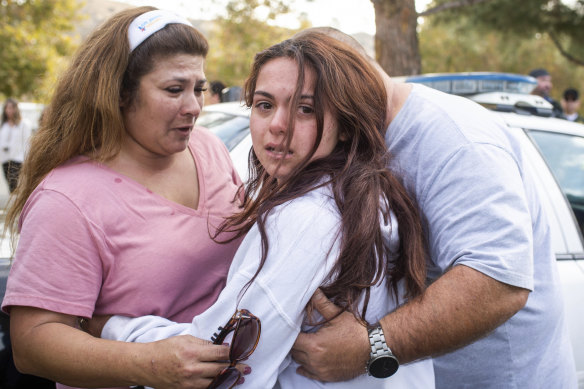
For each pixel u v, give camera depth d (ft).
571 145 8.77
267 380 4.05
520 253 4.12
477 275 4.06
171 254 4.63
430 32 67.00
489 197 4.25
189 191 5.11
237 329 3.90
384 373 4.01
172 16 4.66
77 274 4.25
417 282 4.18
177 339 4.11
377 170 4.23
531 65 68.54
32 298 4.14
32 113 24.14
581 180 8.54
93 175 4.52
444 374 5.14
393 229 4.24
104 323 4.57
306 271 3.92
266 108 4.26
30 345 4.20
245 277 4.08
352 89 4.18
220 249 4.98
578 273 7.50
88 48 4.63
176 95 4.60
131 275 4.48
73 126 4.58
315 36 4.33
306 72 4.09
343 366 4.04
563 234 7.78
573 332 7.12
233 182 5.81
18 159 22.00
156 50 4.49
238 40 39.52
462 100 4.96
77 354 4.13
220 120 8.93
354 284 3.99
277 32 34.76
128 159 4.79
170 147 4.73
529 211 4.58
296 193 4.10
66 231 4.24
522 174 4.99
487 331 4.11
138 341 4.34
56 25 52.06
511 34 41.47
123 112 4.68
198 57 4.70
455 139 4.49
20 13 52.06
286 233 3.97
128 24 4.51
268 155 4.29
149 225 4.63
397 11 22.81
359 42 5.01
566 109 24.47
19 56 47.83
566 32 39.58
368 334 4.01
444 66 67.21
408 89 4.97
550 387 5.23
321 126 4.10
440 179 4.47
